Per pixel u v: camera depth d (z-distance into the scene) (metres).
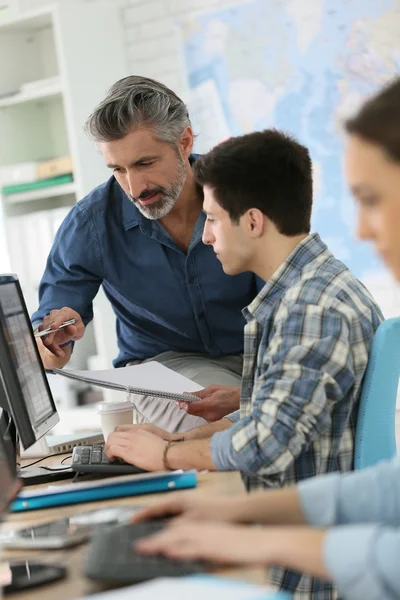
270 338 1.88
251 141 1.90
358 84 4.63
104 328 5.11
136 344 2.97
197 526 1.14
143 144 2.56
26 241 5.30
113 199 2.86
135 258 2.83
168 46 5.23
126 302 2.90
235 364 2.87
